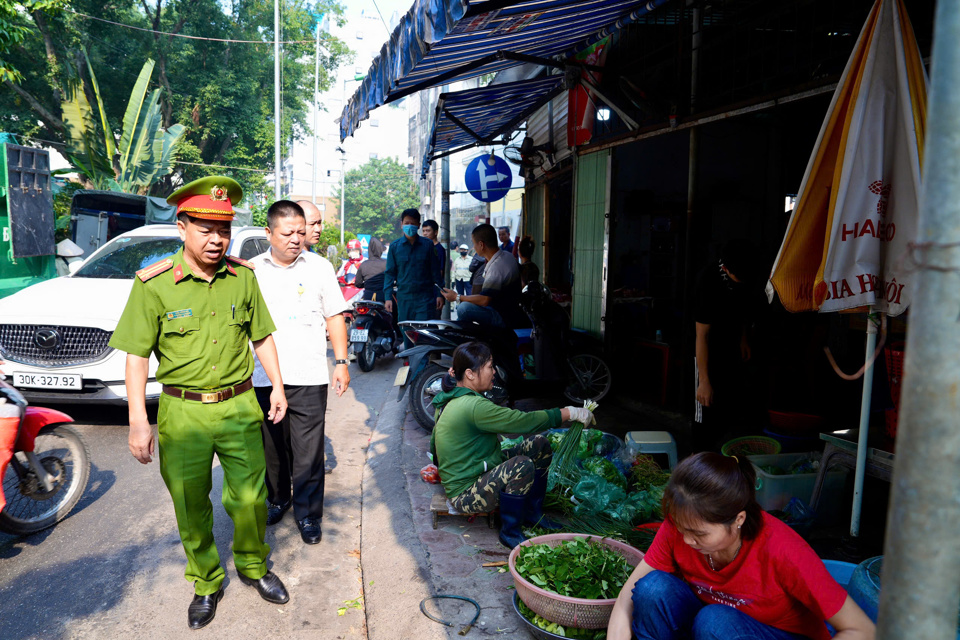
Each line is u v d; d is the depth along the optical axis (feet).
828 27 15.24
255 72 102.83
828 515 11.68
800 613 6.45
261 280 11.89
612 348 22.18
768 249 23.67
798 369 16.81
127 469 15.65
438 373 18.08
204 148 102.68
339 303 12.48
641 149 23.03
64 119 61.41
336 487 15.02
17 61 78.43
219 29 97.86
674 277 24.26
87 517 13.14
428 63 14.67
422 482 14.32
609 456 13.76
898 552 2.84
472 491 11.36
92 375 17.34
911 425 2.77
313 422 12.17
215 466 16.16
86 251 39.65
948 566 2.76
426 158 28.84
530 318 21.33
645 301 22.41
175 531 12.55
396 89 16.52
